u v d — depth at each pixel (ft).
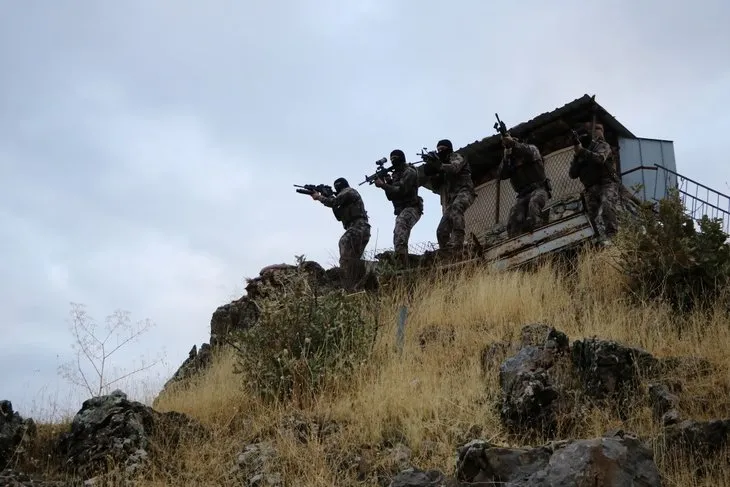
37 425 30.86
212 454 28.37
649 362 28.76
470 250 46.60
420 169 60.34
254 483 25.71
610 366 28.30
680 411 26.40
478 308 38.96
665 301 36.22
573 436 26.37
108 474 26.63
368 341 35.81
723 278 36.14
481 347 34.32
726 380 27.84
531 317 36.99
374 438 27.63
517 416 27.35
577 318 36.55
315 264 49.32
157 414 29.89
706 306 35.40
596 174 48.08
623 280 38.22
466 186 52.85
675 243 36.99
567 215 44.21
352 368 33.83
